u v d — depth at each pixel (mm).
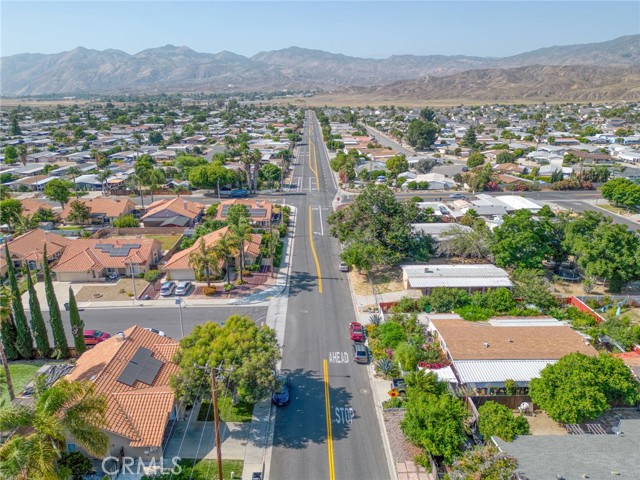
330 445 39969
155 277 73125
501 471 31125
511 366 47000
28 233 84625
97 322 61500
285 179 155250
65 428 30391
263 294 69750
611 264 66750
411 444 39938
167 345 48094
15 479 27062
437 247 82562
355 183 148375
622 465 32938
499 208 105875
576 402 39281
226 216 101562
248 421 42750
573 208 116062
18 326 51406
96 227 106062
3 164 173875
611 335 54625
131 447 37469
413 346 49469
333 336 57969
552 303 63562
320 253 87438
